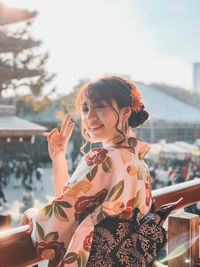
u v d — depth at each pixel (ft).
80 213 3.23
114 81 3.56
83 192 3.22
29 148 87.86
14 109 61.98
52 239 3.18
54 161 3.91
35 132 51.98
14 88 108.17
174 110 167.84
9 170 77.77
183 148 104.58
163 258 5.89
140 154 3.66
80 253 3.13
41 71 108.78
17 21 58.95
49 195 57.62
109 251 3.19
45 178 72.74
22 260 3.43
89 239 3.18
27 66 108.99
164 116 156.04
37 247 3.21
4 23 58.23
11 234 3.38
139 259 3.25
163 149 95.71
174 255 5.96
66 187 3.29
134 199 3.44
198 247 6.26
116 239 3.22
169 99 180.96
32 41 105.81
